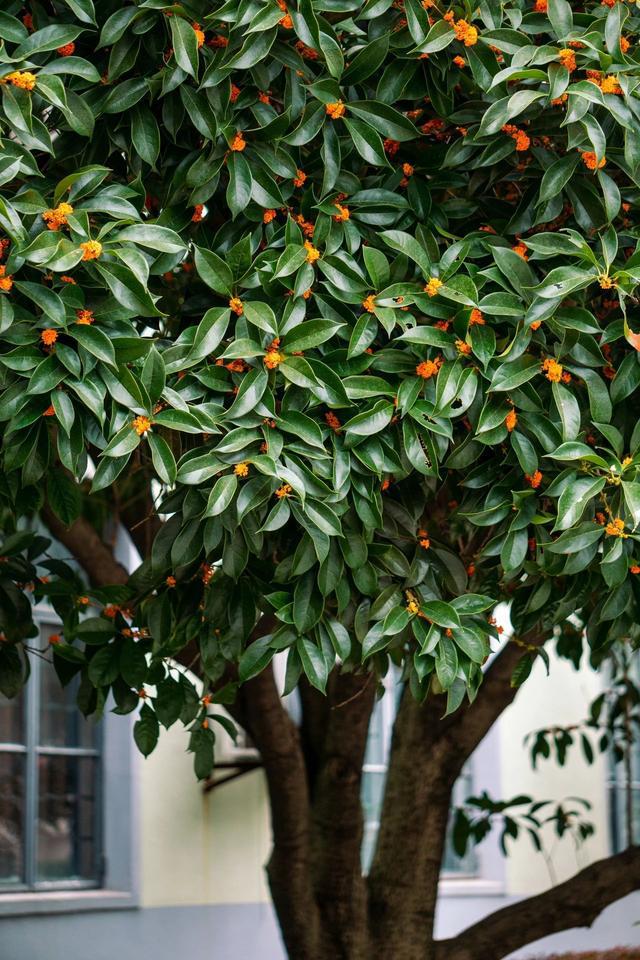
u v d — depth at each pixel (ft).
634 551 11.31
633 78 10.45
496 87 11.01
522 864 32.65
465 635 11.11
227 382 10.50
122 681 13.34
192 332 10.51
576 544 10.58
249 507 10.18
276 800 18.40
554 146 11.51
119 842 25.12
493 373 10.64
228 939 26.43
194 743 13.85
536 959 28.40
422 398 10.78
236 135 10.94
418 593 11.71
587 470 10.66
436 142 12.01
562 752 23.07
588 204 11.35
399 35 11.19
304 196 11.35
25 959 22.70
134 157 11.16
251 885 27.14
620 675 35.86
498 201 11.93
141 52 11.05
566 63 10.26
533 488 11.05
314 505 10.39
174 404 9.84
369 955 18.39
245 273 10.82
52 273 9.68
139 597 13.00
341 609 11.31
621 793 36.24
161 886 25.41
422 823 18.78
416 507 11.75
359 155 11.73
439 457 11.03
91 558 18.37
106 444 9.94
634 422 11.80
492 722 18.47
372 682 16.66
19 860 23.67
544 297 10.16
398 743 19.29
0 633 14.02
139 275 9.53
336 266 10.98
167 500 11.21
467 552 13.44
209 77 10.54
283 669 27.30
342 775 18.53
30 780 23.94
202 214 11.75
